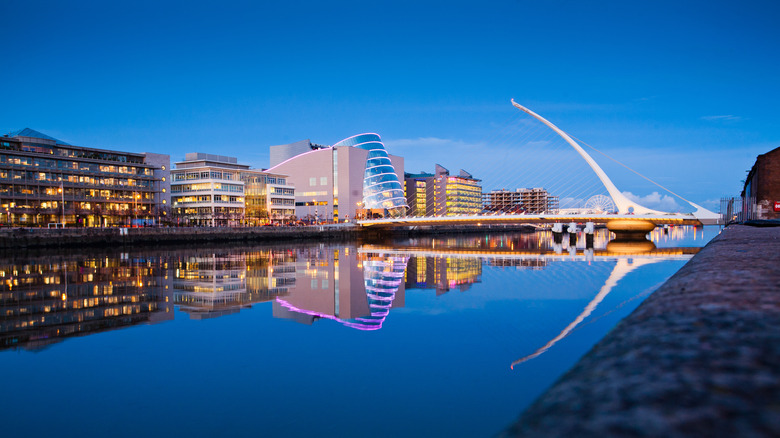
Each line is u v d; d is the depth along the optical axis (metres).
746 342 2.13
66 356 19.95
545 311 28.50
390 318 27.33
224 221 123.00
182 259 66.94
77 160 99.81
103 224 104.75
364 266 58.94
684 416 1.34
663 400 1.50
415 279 46.25
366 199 186.50
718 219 97.69
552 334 23.03
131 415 14.12
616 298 31.84
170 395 15.61
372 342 22.16
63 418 13.88
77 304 31.72
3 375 17.59
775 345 2.05
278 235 123.12
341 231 143.38
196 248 92.44
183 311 29.45
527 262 60.00
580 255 67.88
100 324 25.97
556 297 33.16
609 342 2.60
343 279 46.44
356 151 178.12
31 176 93.44
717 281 4.12
